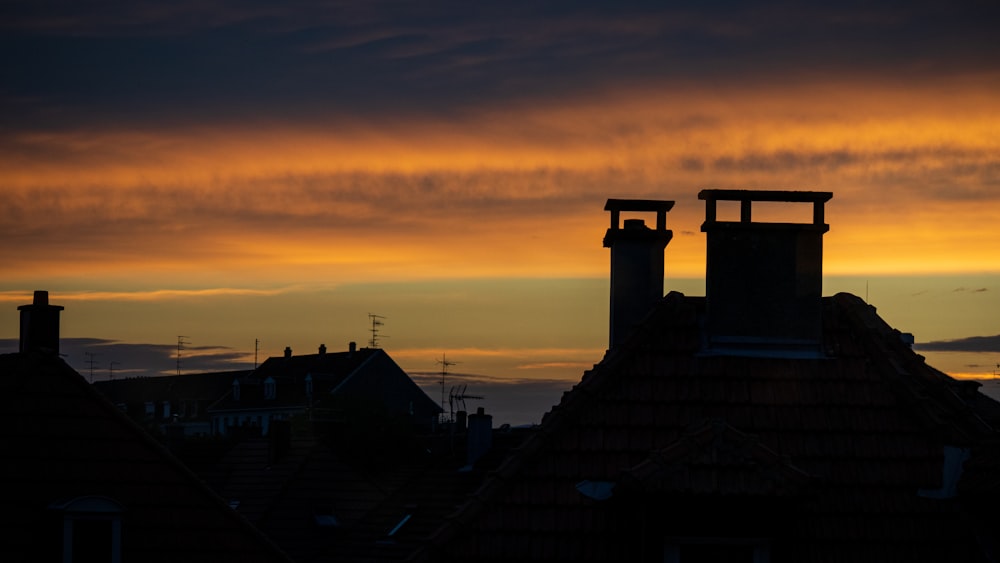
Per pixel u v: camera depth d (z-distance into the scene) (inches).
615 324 1031.0
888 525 853.8
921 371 941.2
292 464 2554.1
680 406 903.7
